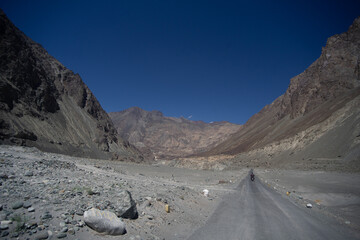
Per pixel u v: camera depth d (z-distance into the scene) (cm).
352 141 4706
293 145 7706
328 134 6078
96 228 620
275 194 2052
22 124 5866
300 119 10450
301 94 12125
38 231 535
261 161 8962
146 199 1084
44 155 2748
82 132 9350
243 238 790
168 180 2884
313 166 4828
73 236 559
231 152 16875
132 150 14000
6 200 668
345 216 1247
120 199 866
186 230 834
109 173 2466
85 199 827
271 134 12712
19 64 7212
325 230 948
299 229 941
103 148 9588
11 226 523
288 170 5441
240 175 5059
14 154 2098
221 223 976
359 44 9706
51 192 831
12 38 7456
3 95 5806
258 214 1188
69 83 12119
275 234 853
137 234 692
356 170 3538
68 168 1862
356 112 5656
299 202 1675
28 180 1005
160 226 817
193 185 2447
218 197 1697
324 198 1920
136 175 3002
